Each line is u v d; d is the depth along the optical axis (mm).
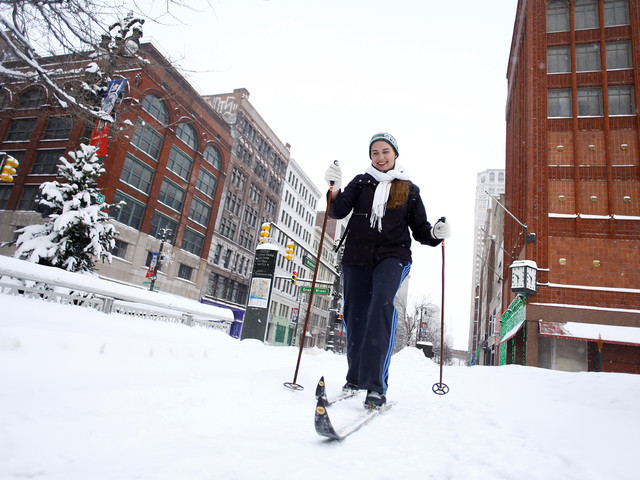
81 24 7867
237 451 1729
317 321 66250
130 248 32062
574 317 20641
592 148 22422
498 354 34594
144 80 31281
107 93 9750
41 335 3887
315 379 3990
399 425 2627
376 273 3369
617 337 19750
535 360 20625
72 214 12016
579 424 2598
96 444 1669
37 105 10922
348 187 3730
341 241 3854
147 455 1595
